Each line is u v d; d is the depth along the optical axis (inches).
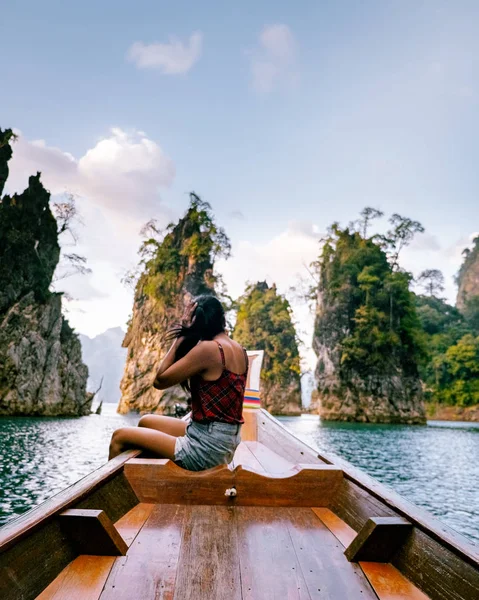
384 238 2610.7
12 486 331.9
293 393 2837.1
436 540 52.3
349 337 2277.3
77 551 58.7
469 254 4985.2
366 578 55.6
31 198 1715.1
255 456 149.5
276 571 56.9
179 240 2566.4
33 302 1562.5
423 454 753.0
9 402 1411.2
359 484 76.9
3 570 43.4
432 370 3289.9
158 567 56.5
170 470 84.4
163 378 88.5
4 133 1656.0
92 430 987.9
